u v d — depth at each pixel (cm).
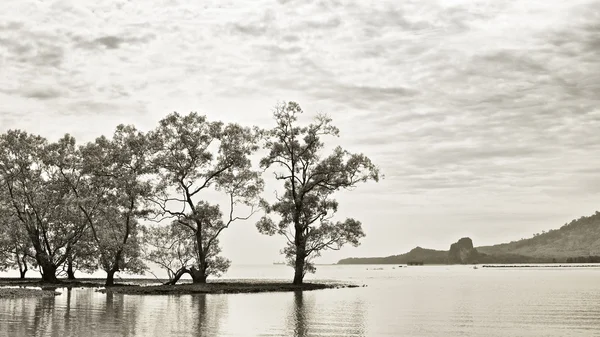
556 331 2809
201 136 6288
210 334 2562
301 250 6644
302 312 3622
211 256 6462
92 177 6938
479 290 6831
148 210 6197
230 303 4297
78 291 5531
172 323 2941
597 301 4800
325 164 6612
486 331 2789
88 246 7094
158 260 6334
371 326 2925
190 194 6291
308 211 6606
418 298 5200
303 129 6706
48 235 7312
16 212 7306
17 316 3200
